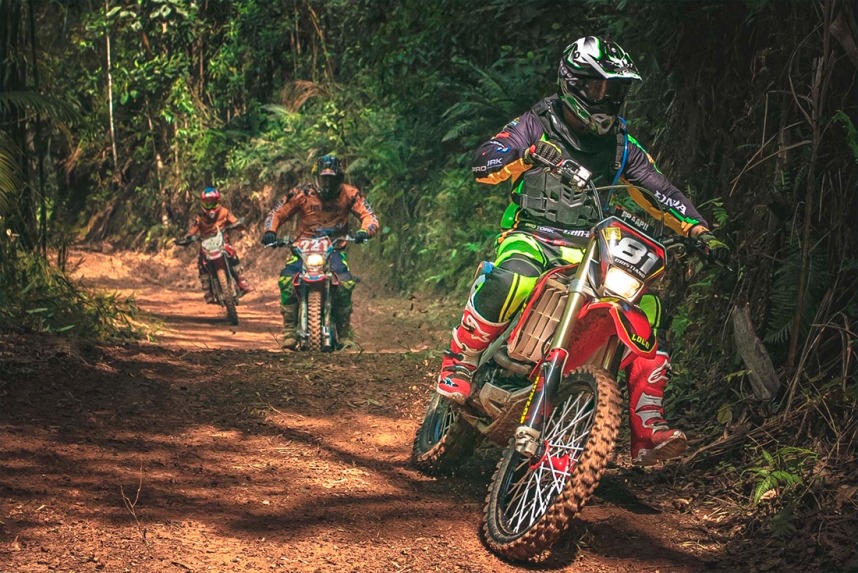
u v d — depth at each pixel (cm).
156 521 379
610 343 380
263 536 371
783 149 472
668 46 627
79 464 445
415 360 748
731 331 518
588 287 367
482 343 408
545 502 361
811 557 354
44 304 764
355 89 1574
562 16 865
